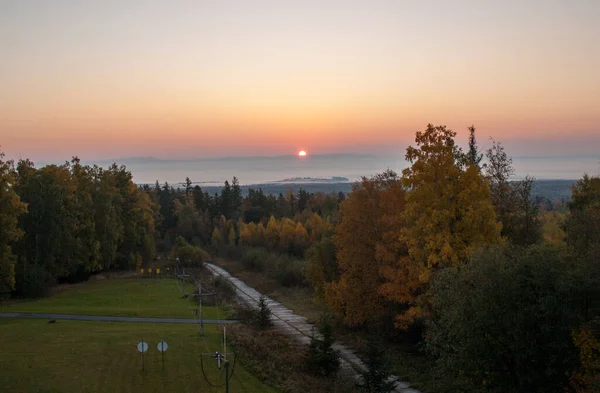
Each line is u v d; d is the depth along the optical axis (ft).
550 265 78.07
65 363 106.93
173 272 320.09
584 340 70.33
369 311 144.25
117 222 306.35
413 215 121.08
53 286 232.12
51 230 229.25
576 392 73.61
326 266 180.65
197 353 121.80
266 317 166.71
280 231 379.35
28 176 240.12
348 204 150.20
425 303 120.78
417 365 121.90
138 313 175.73
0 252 186.09
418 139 121.80
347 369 118.11
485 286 80.18
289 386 103.76
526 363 79.71
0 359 106.42
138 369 107.34
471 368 83.51
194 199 595.06
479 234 113.91
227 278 303.48
